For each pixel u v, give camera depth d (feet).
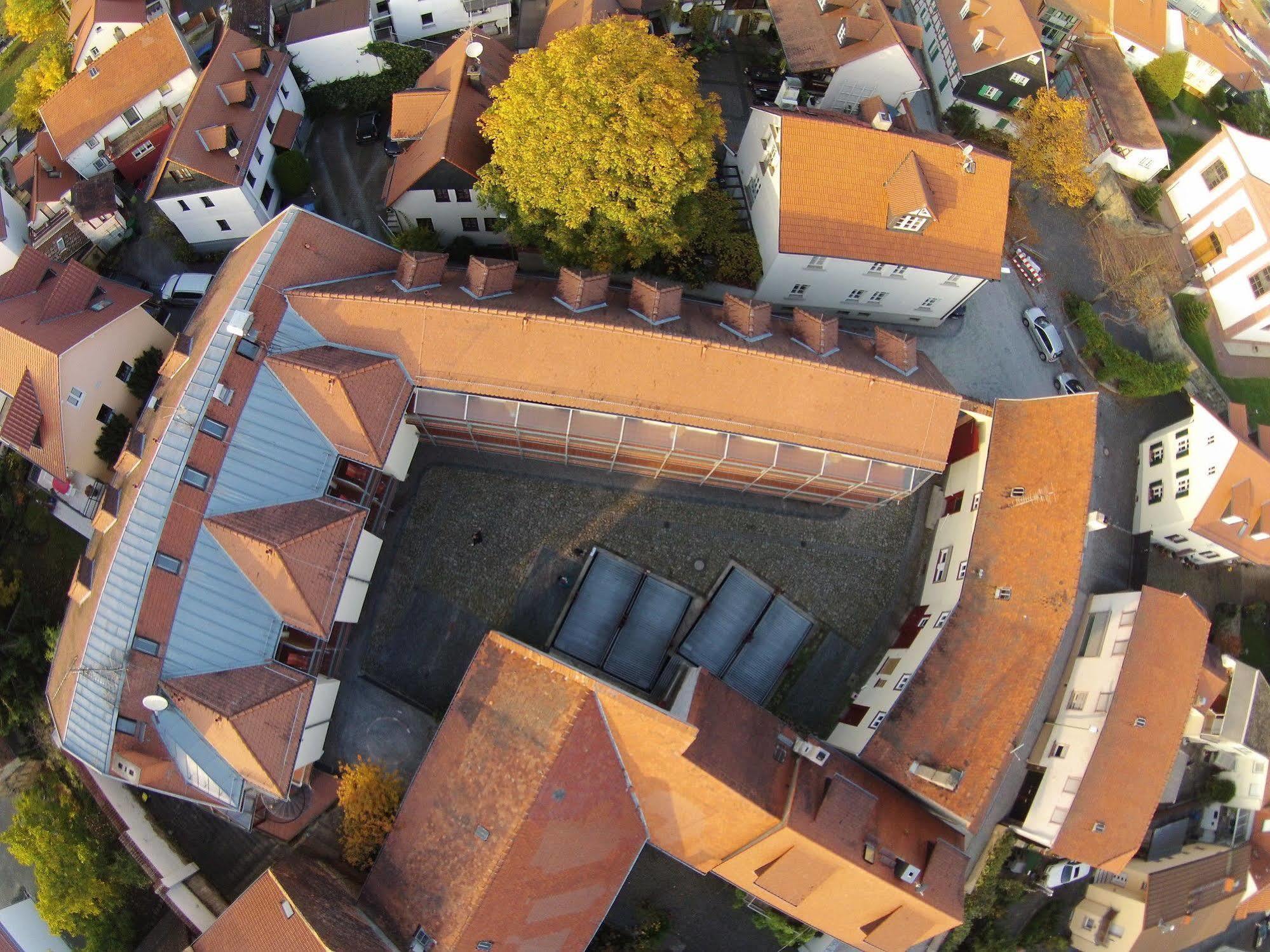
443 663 137.39
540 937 113.09
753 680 142.00
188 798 113.50
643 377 117.39
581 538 142.72
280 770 110.11
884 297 153.07
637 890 136.15
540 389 117.50
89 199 150.00
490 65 145.48
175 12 179.83
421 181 137.08
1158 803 133.18
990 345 167.02
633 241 126.72
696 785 113.19
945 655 129.90
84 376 125.08
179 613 110.32
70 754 119.44
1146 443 167.63
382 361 117.08
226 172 140.77
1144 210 191.83
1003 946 148.25
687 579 143.64
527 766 109.40
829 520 148.66
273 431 116.57
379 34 169.48
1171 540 163.84
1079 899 159.63
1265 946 173.78
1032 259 173.37
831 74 161.79
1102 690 138.51
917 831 122.93
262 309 117.80
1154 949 149.07
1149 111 193.47
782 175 133.80
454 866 109.81
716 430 120.47
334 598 114.21
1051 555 126.72
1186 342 181.57
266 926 109.09
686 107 117.19
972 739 122.52
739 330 126.31
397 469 128.16
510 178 121.39
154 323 136.98
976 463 139.33
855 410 121.29
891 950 121.49
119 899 124.98
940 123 182.91
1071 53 196.65
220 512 112.88
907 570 148.97
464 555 140.26
